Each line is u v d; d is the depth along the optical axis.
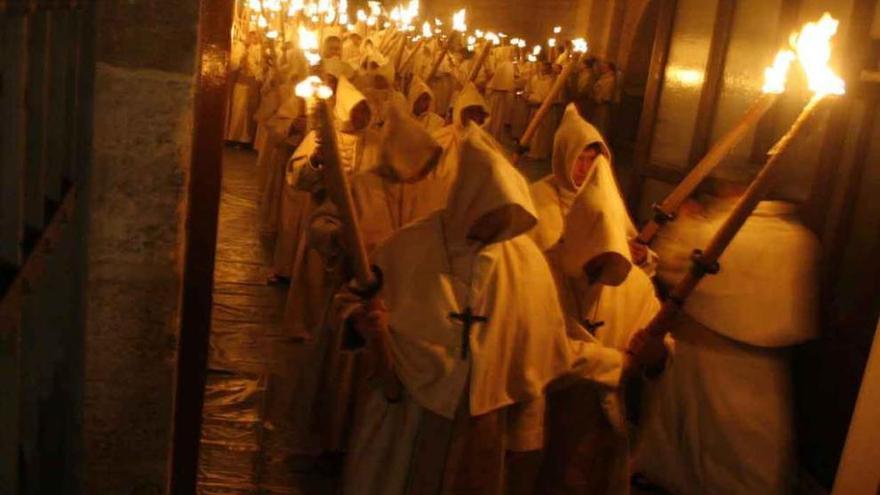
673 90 5.96
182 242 2.76
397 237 3.33
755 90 5.23
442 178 4.95
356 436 3.41
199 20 2.65
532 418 3.35
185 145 2.70
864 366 4.43
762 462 4.47
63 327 2.46
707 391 4.54
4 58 1.72
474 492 3.28
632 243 3.84
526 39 27.89
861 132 4.58
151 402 2.84
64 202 2.19
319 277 6.29
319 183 5.13
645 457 4.71
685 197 3.74
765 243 4.48
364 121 5.52
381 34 15.15
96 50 2.55
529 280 3.31
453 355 3.18
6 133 1.73
